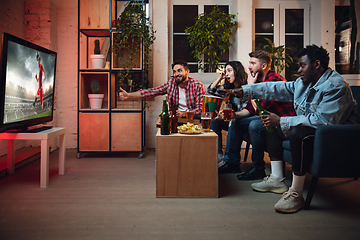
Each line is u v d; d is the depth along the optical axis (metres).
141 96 3.20
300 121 1.76
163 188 2.01
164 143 1.99
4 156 3.26
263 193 2.12
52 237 1.41
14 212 1.73
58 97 4.02
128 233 1.45
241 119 2.71
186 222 1.59
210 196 2.02
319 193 2.13
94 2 3.45
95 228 1.51
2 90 2.00
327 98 1.72
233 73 2.81
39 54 2.54
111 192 2.12
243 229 1.51
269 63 2.53
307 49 1.78
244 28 4.01
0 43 2.07
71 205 1.85
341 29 4.16
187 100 3.17
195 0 4.22
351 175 1.72
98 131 3.45
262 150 2.48
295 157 1.77
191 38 4.08
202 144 2.00
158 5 3.99
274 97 2.11
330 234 1.45
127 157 3.49
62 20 3.98
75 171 2.77
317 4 4.12
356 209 1.80
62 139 2.63
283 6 4.18
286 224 1.57
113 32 3.47
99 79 3.73
